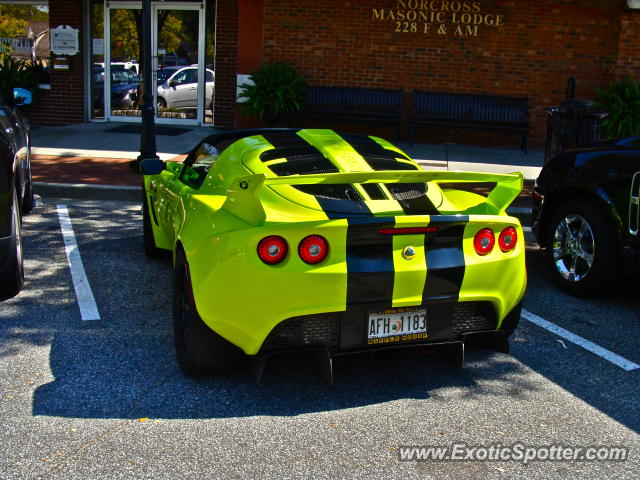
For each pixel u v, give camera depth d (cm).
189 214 402
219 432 335
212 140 502
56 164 1044
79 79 1443
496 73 1321
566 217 559
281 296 337
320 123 1361
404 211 370
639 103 1184
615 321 502
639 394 387
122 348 430
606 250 523
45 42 1460
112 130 1380
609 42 1288
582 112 857
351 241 343
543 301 543
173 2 1415
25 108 1448
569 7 1285
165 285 557
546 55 1305
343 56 1342
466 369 415
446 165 1101
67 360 411
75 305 506
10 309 494
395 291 350
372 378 399
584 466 312
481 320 381
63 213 809
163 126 1441
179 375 395
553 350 447
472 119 1290
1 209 472
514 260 376
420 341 367
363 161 422
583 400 378
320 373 353
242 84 1324
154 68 1453
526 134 1260
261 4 1333
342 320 350
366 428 342
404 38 1326
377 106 1316
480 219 361
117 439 326
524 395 382
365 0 1320
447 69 1329
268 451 319
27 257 625
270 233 335
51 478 293
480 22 1307
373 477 300
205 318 355
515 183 387
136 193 895
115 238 704
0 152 473
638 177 499
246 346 352
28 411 349
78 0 1412
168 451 316
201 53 1430
